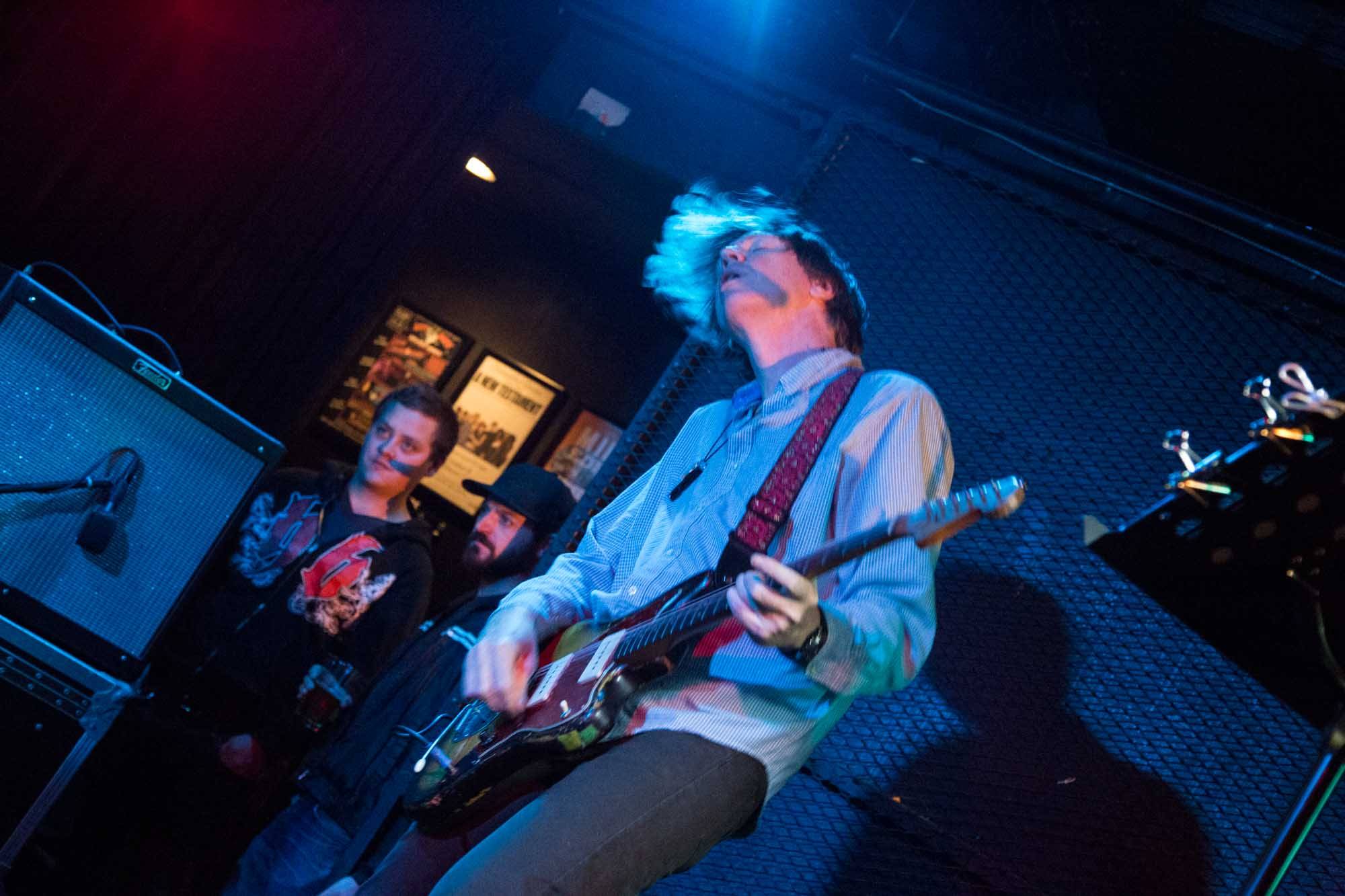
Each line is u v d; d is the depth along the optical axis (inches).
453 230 236.2
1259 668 73.7
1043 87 131.3
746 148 174.6
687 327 106.0
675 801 62.2
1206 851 94.2
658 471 84.8
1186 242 104.0
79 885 122.6
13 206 161.9
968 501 57.4
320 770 110.4
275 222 167.3
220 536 109.6
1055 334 106.1
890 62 112.0
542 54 171.9
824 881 99.8
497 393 233.1
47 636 104.3
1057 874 96.3
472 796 69.4
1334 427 58.7
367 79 168.6
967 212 110.6
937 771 99.7
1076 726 98.5
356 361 230.2
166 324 165.0
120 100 164.1
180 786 125.9
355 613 134.5
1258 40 117.9
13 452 102.7
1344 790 92.5
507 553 128.5
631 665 65.3
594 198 212.5
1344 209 133.6
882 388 73.2
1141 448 102.0
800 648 60.1
